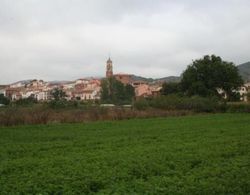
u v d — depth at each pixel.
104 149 28.25
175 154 24.78
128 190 15.70
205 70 120.69
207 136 36.59
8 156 25.56
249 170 19.66
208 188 15.89
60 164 21.78
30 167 20.95
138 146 29.55
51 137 37.31
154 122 56.75
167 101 86.69
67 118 57.84
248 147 28.44
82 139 35.44
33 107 69.88
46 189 15.80
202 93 117.62
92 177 17.86
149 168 20.11
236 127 46.69
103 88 162.38
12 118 53.22
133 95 167.25
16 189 15.77
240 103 90.44
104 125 51.34
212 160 22.91
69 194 15.25
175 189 15.73
